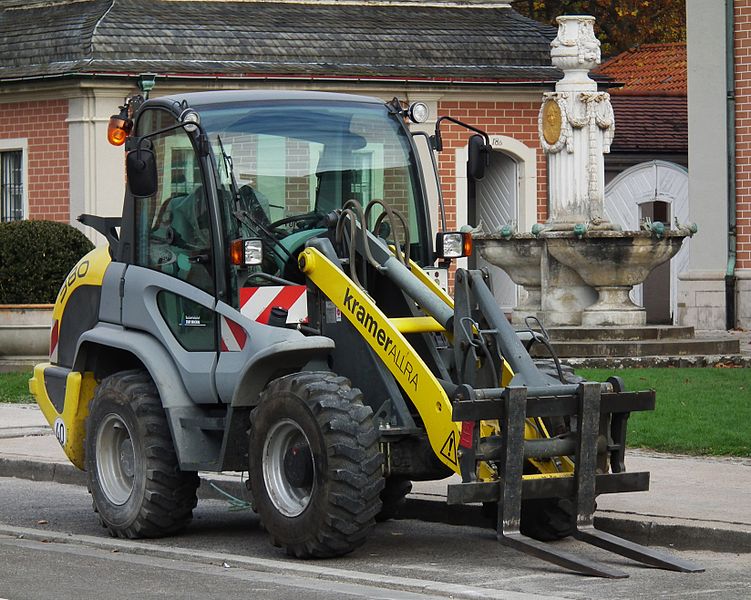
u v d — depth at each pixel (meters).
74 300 25.02
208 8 65.75
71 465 29.36
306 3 67.12
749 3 55.81
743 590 18.41
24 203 63.19
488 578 19.36
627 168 71.69
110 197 61.31
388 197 23.31
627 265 46.25
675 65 81.81
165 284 22.86
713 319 56.16
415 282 21.36
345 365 21.34
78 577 19.61
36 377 25.73
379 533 23.09
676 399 33.94
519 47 66.94
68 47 62.25
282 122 22.86
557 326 46.97
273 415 20.64
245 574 19.80
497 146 66.12
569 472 20.44
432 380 20.06
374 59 65.19
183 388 22.55
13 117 63.38
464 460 19.59
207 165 22.28
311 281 21.73
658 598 17.94
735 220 56.00
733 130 56.09
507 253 48.12
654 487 24.25
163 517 22.58
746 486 24.28
